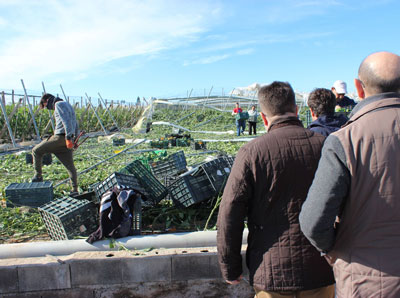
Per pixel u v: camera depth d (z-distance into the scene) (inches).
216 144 686.5
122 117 1429.6
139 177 216.2
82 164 430.0
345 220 72.5
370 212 68.3
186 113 1534.2
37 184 228.8
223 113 1489.9
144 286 134.3
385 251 67.9
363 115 70.4
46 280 130.5
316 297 86.8
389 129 67.1
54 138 245.8
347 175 68.8
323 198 69.7
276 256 85.7
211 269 135.8
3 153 572.1
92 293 133.1
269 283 85.7
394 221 67.6
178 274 134.9
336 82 233.5
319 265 85.6
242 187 86.3
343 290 73.5
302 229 75.4
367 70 71.5
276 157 85.9
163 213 196.5
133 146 631.8
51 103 244.8
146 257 133.0
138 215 160.2
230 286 137.3
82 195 207.0
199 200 196.2
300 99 1514.5
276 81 98.1
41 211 174.1
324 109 141.2
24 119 759.7
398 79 69.2
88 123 1086.4
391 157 66.2
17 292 130.1
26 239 179.8
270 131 92.7
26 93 732.0
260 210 88.1
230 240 87.2
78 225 165.3
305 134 90.4
